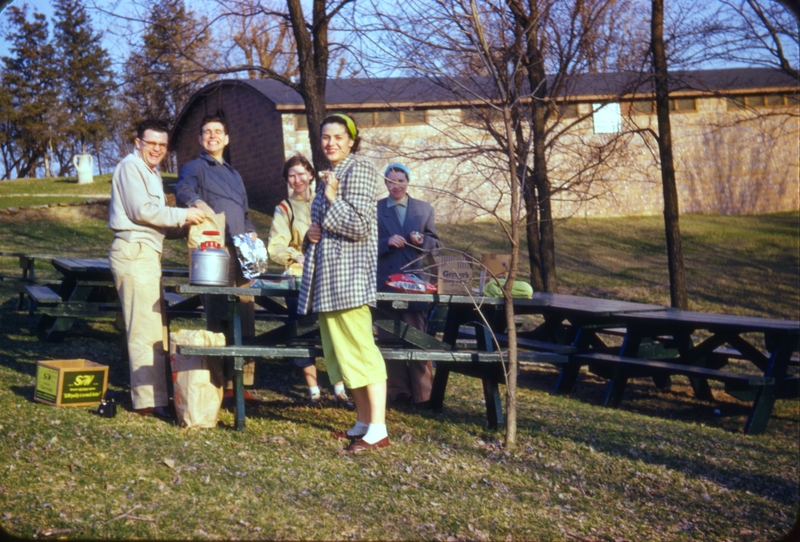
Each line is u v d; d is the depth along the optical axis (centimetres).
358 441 460
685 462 519
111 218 488
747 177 2600
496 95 702
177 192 521
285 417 529
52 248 1611
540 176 855
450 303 542
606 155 884
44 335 740
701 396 799
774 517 421
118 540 301
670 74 998
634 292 1577
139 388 488
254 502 357
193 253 479
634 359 727
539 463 475
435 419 564
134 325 489
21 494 338
